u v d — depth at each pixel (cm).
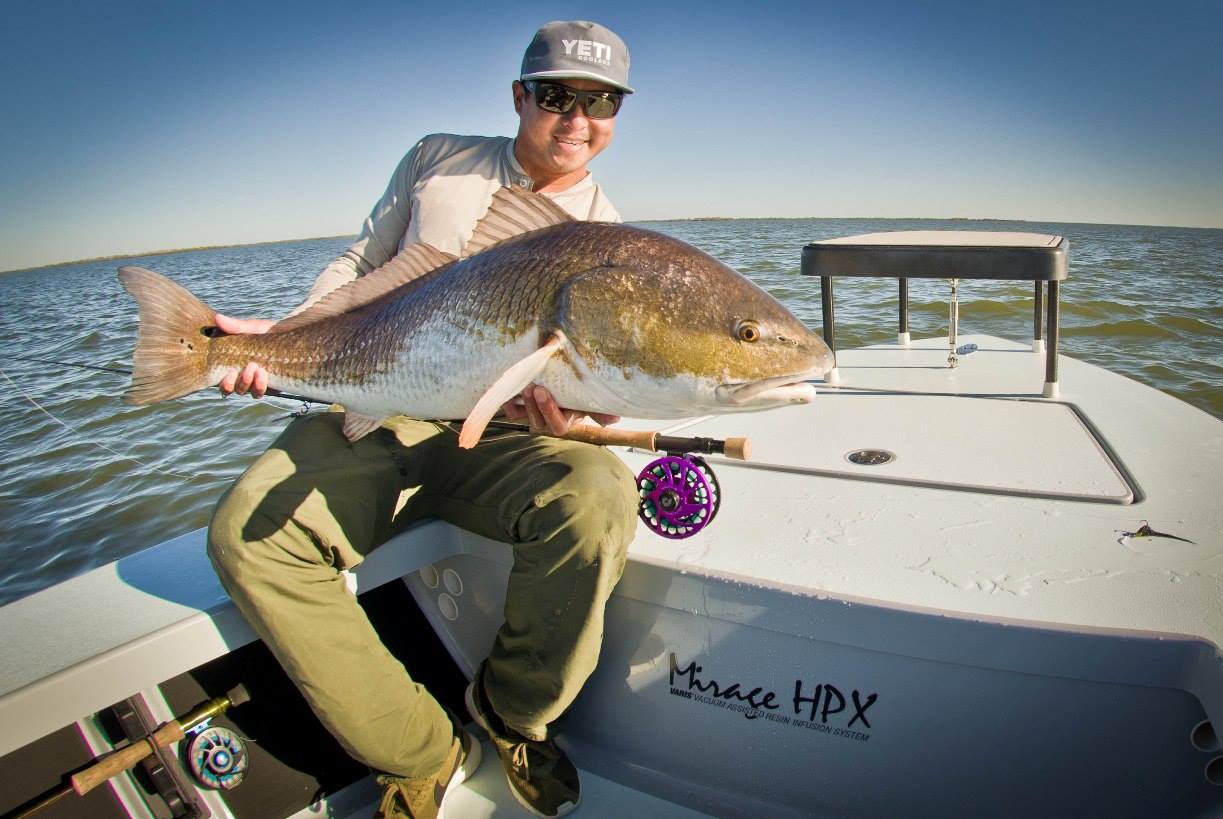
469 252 209
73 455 698
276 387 227
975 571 178
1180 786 158
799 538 201
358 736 189
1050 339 303
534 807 204
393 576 218
